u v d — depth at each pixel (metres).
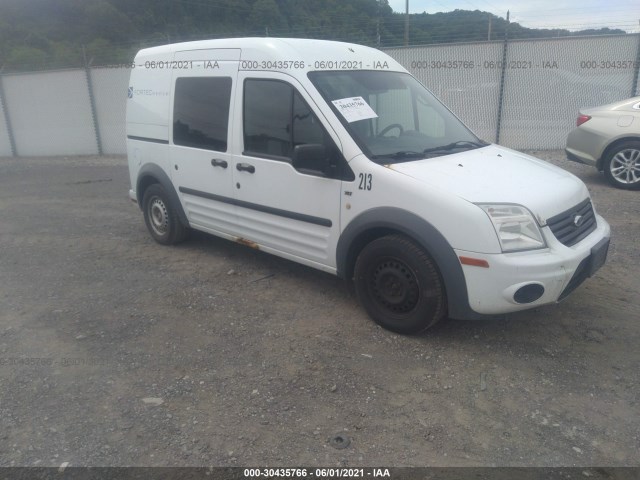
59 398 3.34
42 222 7.66
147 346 3.95
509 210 3.48
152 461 2.80
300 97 4.27
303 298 4.72
